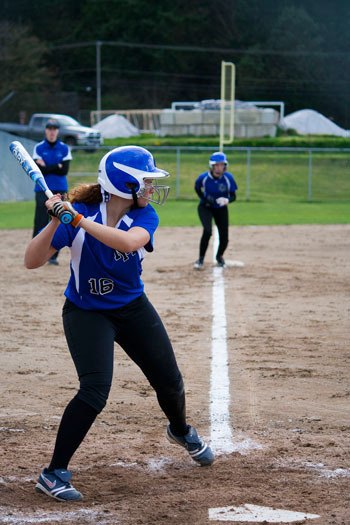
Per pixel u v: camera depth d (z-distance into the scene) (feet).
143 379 46.16
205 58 492.13
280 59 457.68
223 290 77.00
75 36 501.56
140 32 495.41
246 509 27.84
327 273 88.12
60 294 74.84
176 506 28.17
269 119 324.60
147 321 29.91
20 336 57.31
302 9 456.86
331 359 50.62
